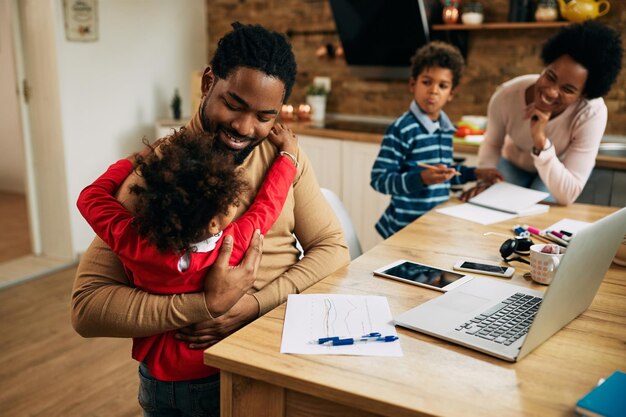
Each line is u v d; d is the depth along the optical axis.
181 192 1.02
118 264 1.23
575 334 1.16
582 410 0.88
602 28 2.06
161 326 1.16
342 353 1.06
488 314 1.21
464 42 3.72
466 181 2.47
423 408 0.89
